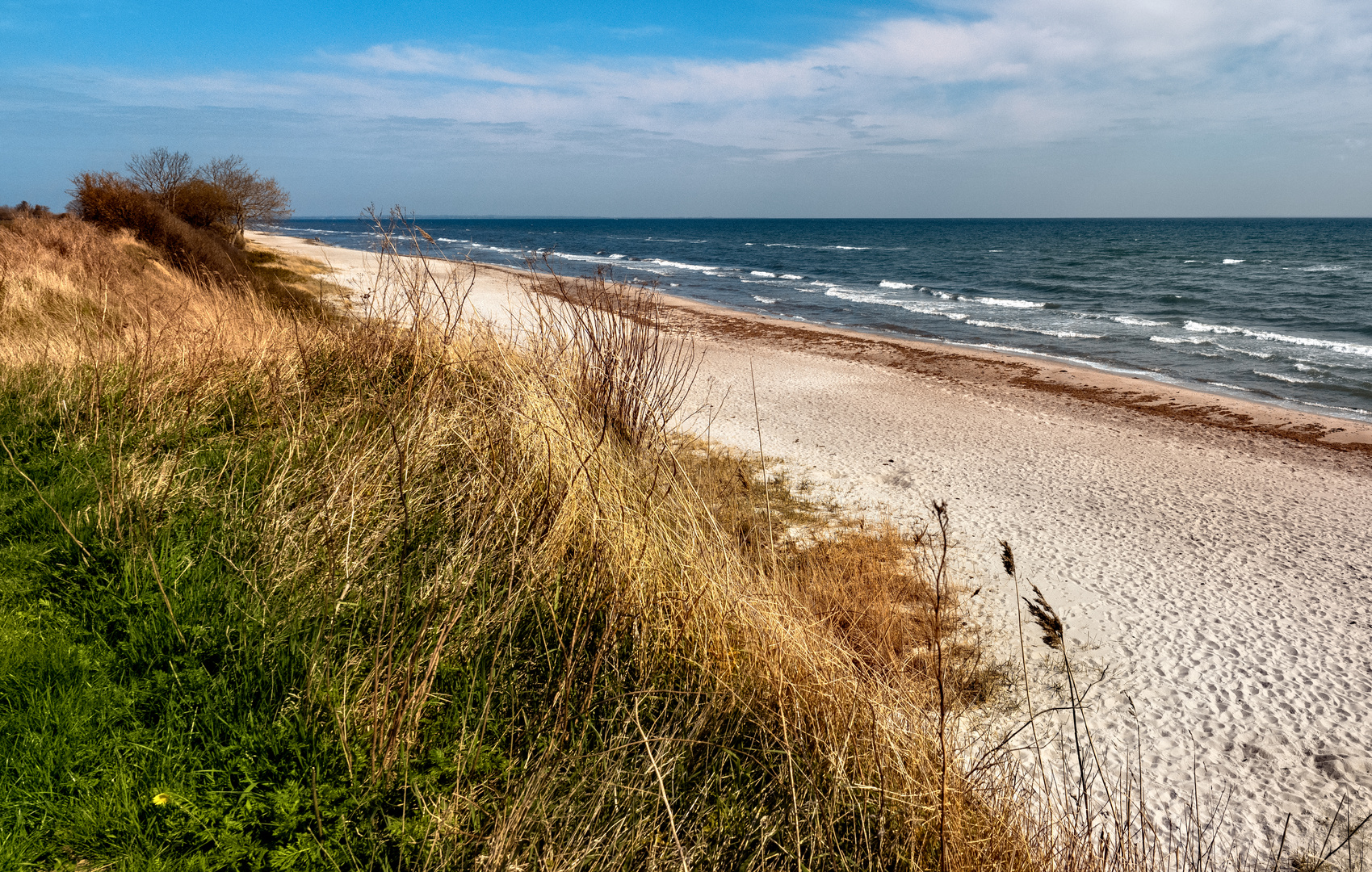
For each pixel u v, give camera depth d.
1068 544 7.85
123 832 1.87
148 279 11.66
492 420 4.00
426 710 2.47
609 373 4.74
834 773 2.45
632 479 3.66
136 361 5.05
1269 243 95.25
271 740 2.20
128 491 3.38
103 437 4.12
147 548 2.96
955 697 3.91
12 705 2.16
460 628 2.75
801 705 2.70
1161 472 10.51
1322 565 7.46
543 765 2.31
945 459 10.82
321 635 2.64
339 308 6.88
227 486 3.70
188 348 5.34
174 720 2.22
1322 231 139.88
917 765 2.56
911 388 15.80
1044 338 24.58
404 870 1.96
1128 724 4.79
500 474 3.57
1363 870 3.71
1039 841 2.63
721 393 14.73
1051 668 5.35
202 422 4.45
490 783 2.24
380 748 2.23
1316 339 24.11
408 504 3.37
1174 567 7.35
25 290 7.19
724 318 26.06
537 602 3.01
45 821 1.85
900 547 7.29
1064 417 13.63
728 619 2.98
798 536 7.21
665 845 2.15
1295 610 6.50
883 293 39.88
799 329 23.78
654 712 2.66
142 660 2.43
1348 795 4.25
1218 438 12.48
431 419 3.98
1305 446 12.00
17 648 2.36
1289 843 3.88
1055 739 4.50
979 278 50.03
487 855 1.98
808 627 3.25
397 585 2.91
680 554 3.24
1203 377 18.23
